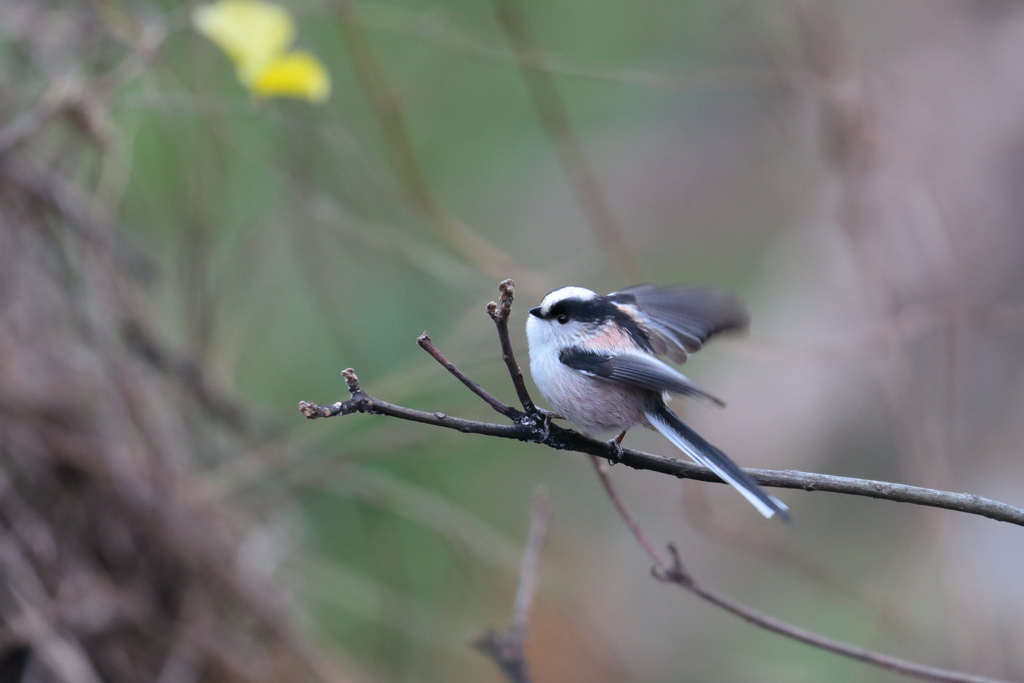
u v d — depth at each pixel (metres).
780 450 14.18
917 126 14.05
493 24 14.97
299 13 9.93
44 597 8.22
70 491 8.60
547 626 11.59
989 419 13.28
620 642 11.97
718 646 12.61
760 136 17.38
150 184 11.16
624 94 18.00
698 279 16.62
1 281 8.58
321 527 11.60
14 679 8.24
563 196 16.44
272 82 8.48
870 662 6.57
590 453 5.71
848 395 14.09
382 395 10.45
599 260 13.79
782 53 11.46
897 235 11.37
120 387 8.91
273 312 11.83
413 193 10.07
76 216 9.04
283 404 11.68
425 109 15.41
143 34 9.20
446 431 10.06
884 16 14.98
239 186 11.79
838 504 13.80
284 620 9.33
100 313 9.02
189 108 9.23
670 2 16.66
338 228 10.58
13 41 9.26
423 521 10.23
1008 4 14.76
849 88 11.09
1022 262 13.48
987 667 10.28
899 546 13.11
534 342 6.88
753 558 13.24
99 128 8.73
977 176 13.87
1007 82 14.37
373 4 14.79
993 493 12.88
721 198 17.33
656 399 6.56
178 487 8.98
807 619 12.60
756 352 10.88
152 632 8.63
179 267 10.19
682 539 13.55
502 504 12.80
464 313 12.07
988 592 11.76
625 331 6.74
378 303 12.60
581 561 12.88
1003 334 13.49
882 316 10.95
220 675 8.80
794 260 15.52
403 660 10.37
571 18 17.09
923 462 10.45
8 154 8.70
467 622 11.31
